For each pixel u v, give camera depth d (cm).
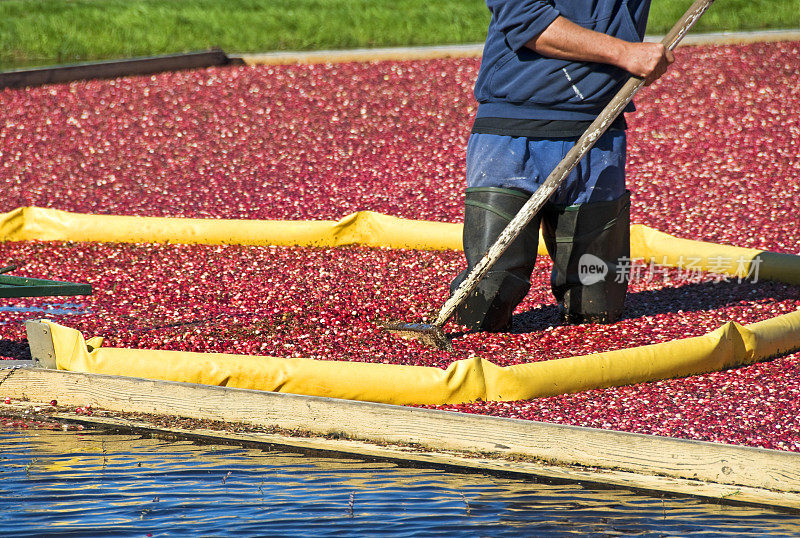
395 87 2223
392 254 1386
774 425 812
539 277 1276
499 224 1020
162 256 1396
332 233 1426
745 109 1986
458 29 2761
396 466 777
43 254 1412
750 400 877
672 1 2795
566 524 664
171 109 2141
